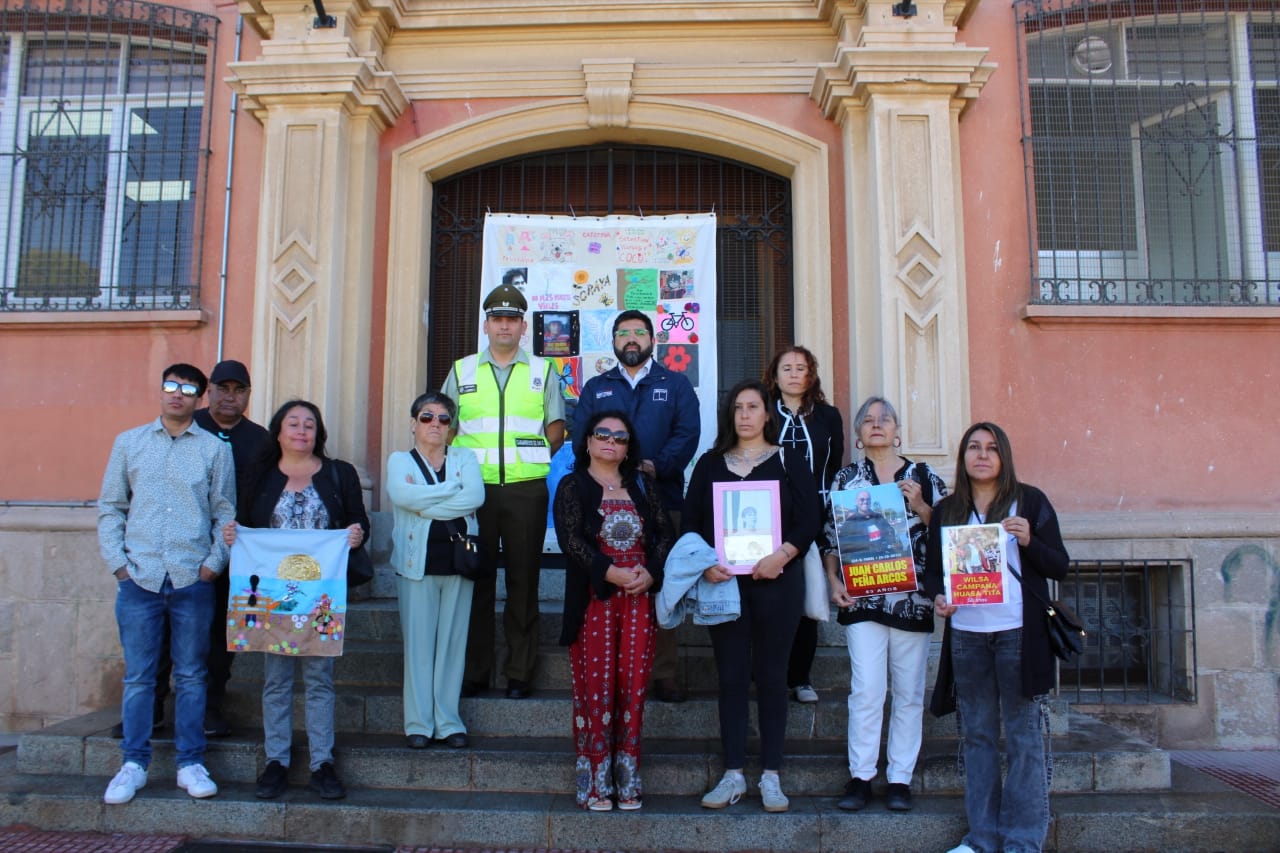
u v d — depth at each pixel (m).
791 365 4.34
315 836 3.84
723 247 6.18
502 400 4.56
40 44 6.22
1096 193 5.88
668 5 5.95
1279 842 3.77
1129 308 5.61
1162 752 4.11
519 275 5.96
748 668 3.87
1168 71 5.99
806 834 3.75
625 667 3.84
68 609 5.58
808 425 4.36
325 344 5.50
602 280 5.96
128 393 5.88
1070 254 5.85
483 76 6.03
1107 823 3.79
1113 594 5.58
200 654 4.01
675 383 4.64
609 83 5.91
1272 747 5.30
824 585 3.91
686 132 5.98
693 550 3.73
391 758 4.09
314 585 3.91
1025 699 3.56
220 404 4.37
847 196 5.74
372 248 5.89
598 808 3.78
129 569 3.93
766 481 3.88
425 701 4.15
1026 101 5.89
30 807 3.94
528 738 4.32
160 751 4.16
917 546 3.95
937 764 4.04
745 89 5.98
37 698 5.53
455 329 6.18
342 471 4.16
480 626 4.51
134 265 6.06
